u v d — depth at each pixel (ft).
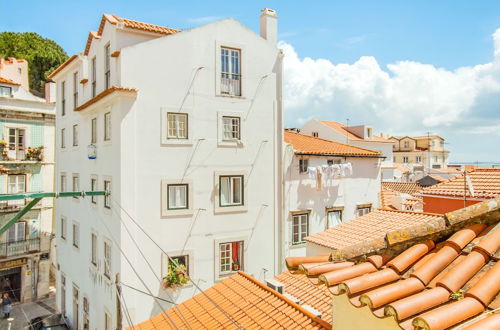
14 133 83.35
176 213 52.06
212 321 28.94
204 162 54.44
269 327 25.67
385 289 12.26
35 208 85.15
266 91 60.29
